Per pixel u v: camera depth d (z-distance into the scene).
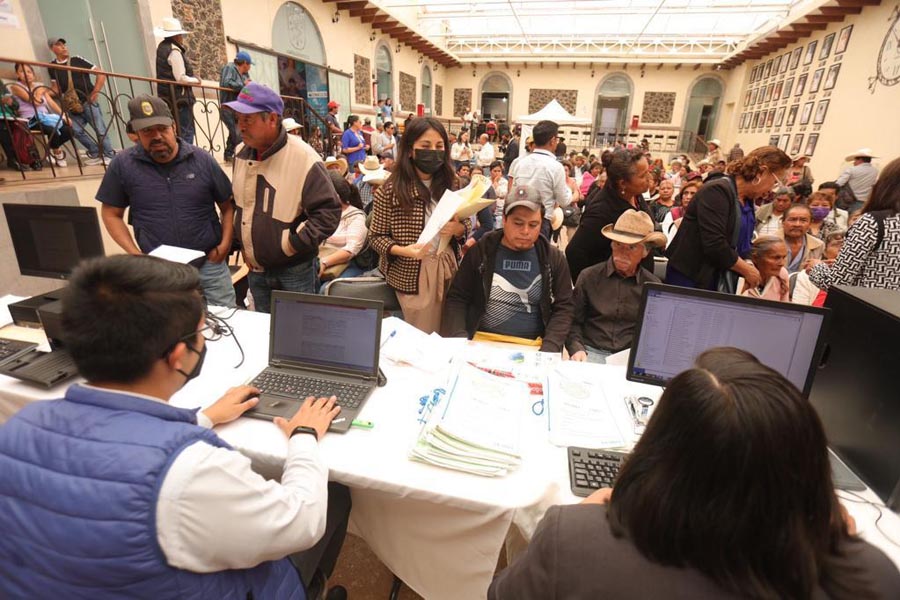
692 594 0.50
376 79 11.30
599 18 12.42
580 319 2.01
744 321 1.18
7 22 3.99
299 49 8.19
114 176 2.12
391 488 1.04
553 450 1.16
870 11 7.03
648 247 1.91
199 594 0.68
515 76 16.45
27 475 0.64
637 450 0.57
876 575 0.51
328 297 1.37
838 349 1.17
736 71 14.02
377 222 2.15
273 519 0.74
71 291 0.68
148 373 0.73
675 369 1.27
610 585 0.52
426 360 1.52
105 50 5.02
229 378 1.42
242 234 2.17
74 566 0.63
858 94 7.18
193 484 0.64
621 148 2.36
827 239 3.05
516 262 1.88
